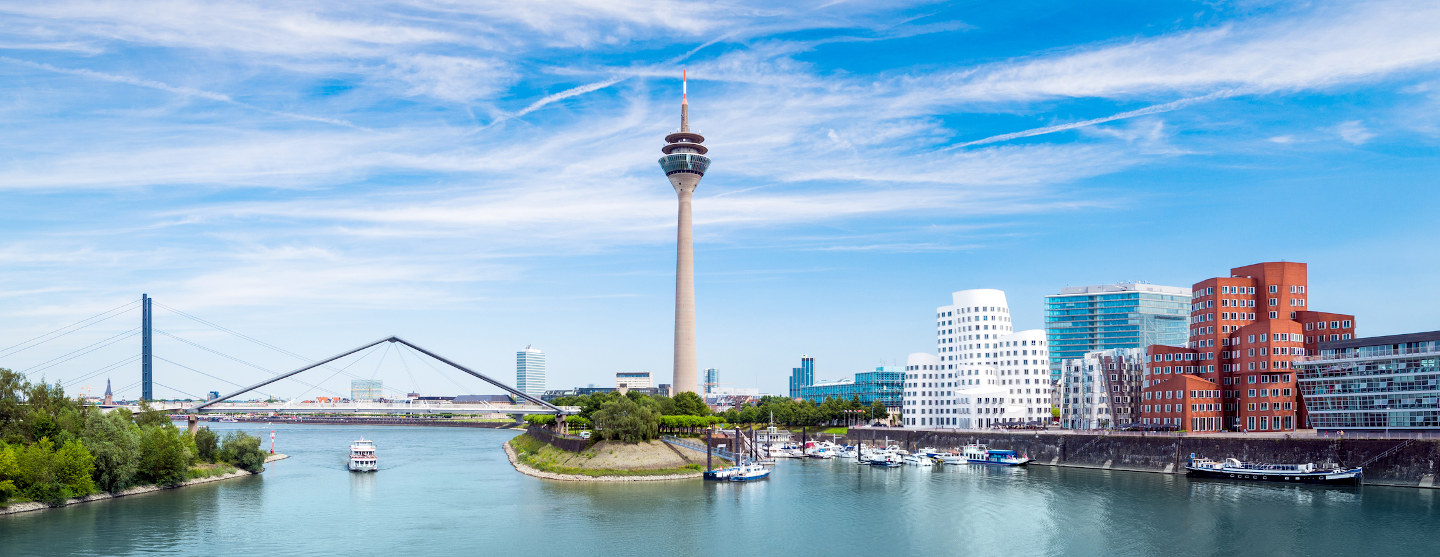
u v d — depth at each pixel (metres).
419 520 186.25
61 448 198.88
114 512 189.00
